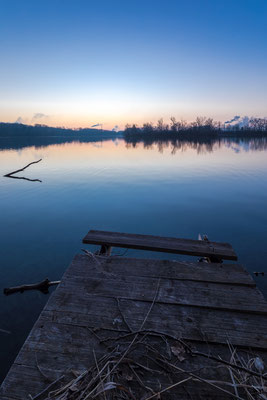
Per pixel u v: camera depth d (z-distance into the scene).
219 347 1.80
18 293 3.91
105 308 2.20
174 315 2.12
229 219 7.32
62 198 10.20
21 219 7.67
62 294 2.39
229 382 1.52
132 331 1.92
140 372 1.59
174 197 10.02
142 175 15.26
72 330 1.94
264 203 8.85
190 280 2.64
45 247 5.71
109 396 1.44
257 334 1.91
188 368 1.62
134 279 2.65
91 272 2.78
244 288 2.51
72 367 1.61
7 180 14.15
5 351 2.77
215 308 2.20
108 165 20.06
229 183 12.40
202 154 27.84
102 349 1.76
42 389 1.47
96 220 7.52
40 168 18.64
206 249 3.31
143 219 7.53
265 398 1.40
